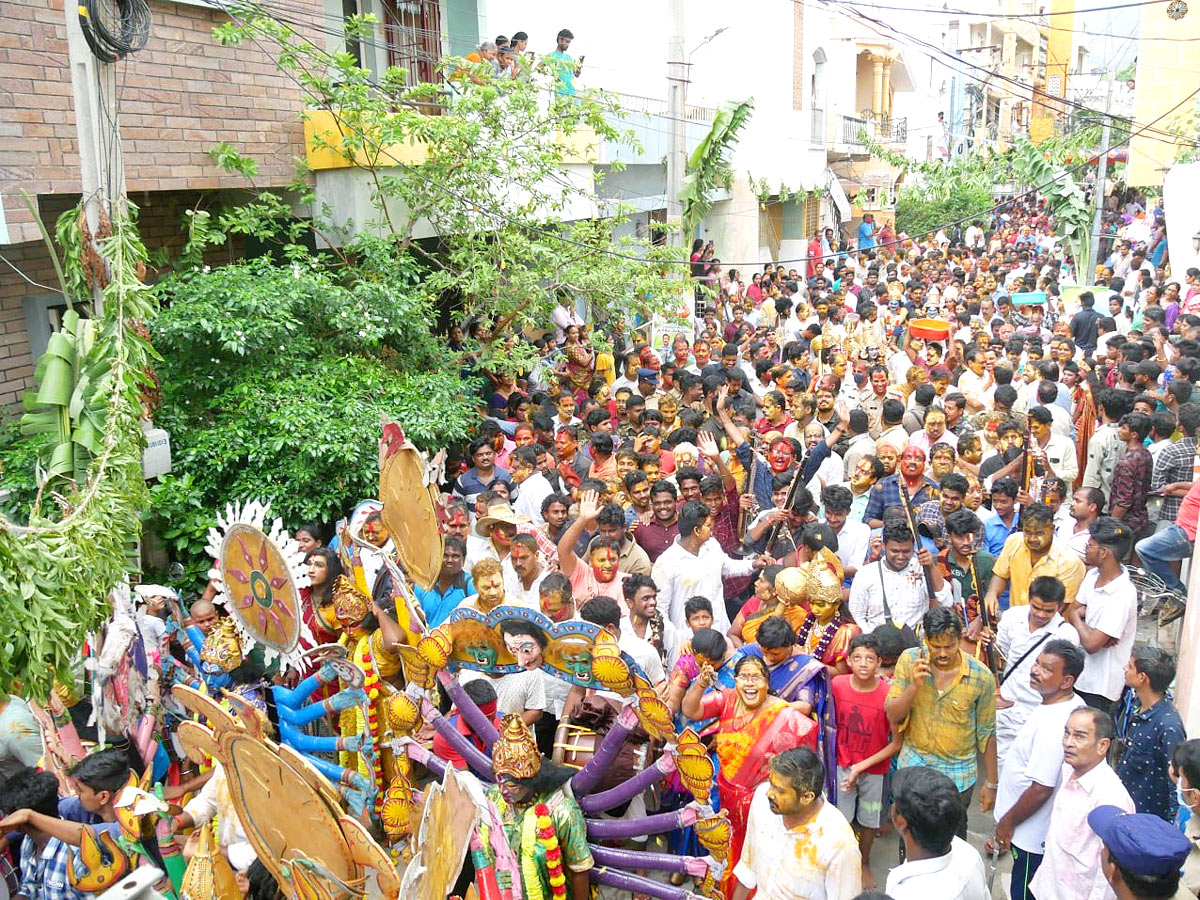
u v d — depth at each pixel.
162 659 6.14
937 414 9.30
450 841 3.34
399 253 10.80
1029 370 11.59
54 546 5.18
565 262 11.44
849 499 7.26
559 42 14.09
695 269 20.34
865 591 6.63
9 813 4.73
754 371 13.41
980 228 33.72
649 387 12.04
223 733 4.10
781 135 27.23
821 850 4.10
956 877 3.80
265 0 10.18
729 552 8.18
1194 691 5.86
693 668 5.33
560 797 4.41
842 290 22.25
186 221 10.31
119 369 6.54
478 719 4.94
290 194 11.02
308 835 3.85
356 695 5.14
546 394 11.76
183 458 8.12
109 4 6.94
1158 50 23.47
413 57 12.25
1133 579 8.16
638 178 19.77
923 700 5.34
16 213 7.88
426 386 9.36
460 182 10.66
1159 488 8.68
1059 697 4.91
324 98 10.27
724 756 5.14
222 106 9.87
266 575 5.46
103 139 7.01
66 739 5.92
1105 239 28.03
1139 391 10.69
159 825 4.79
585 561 7.26
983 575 7.45
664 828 4.48
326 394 8.71
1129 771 5.14
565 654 4.62
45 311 9.78
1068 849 4.44
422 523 5.50
